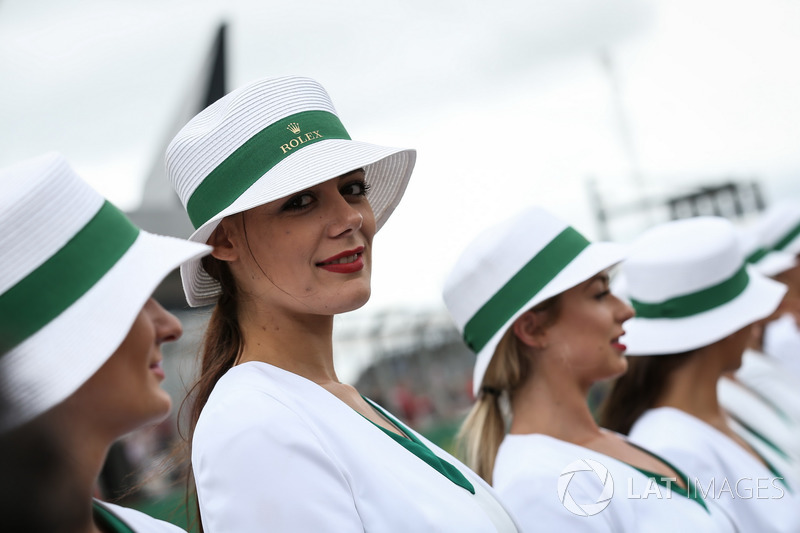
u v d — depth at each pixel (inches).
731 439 140.8
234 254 82.0
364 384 531.2
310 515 65.9
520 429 114.4
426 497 72.0
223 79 270.5
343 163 76.5
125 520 62.2
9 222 51.6
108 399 54.6
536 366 114.9
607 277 116.4
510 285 113.7
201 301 89.2
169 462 87.5
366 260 82.4
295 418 71.2
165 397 58.1
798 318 223.5
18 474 48.9
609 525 100.0
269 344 82.0
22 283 51.1
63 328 51.3
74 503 53.0
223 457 68.6
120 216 57.9
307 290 78.9
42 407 49.3
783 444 167.8
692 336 140.5
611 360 114.1
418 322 542.6
